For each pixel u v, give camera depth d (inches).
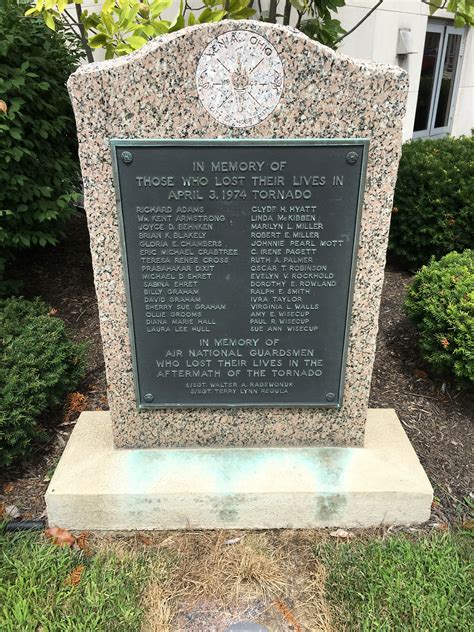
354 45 257.8
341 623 87.4
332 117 87.9
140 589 92.9
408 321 178.2
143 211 93.2
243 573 96.8
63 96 183.5
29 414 115.0
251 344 104.1
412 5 278.4
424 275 152.4
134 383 105.9
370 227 95.2
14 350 124.0
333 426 111.3
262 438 112.3
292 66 84.6
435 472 119.3
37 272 208.4
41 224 183.6
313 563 99.1
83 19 172.6
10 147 157.6
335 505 104.0
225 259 97.3
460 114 377.4
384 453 110.8
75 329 173.8
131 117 87.4
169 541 103.7
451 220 203.0
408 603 88.0
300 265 97.8
